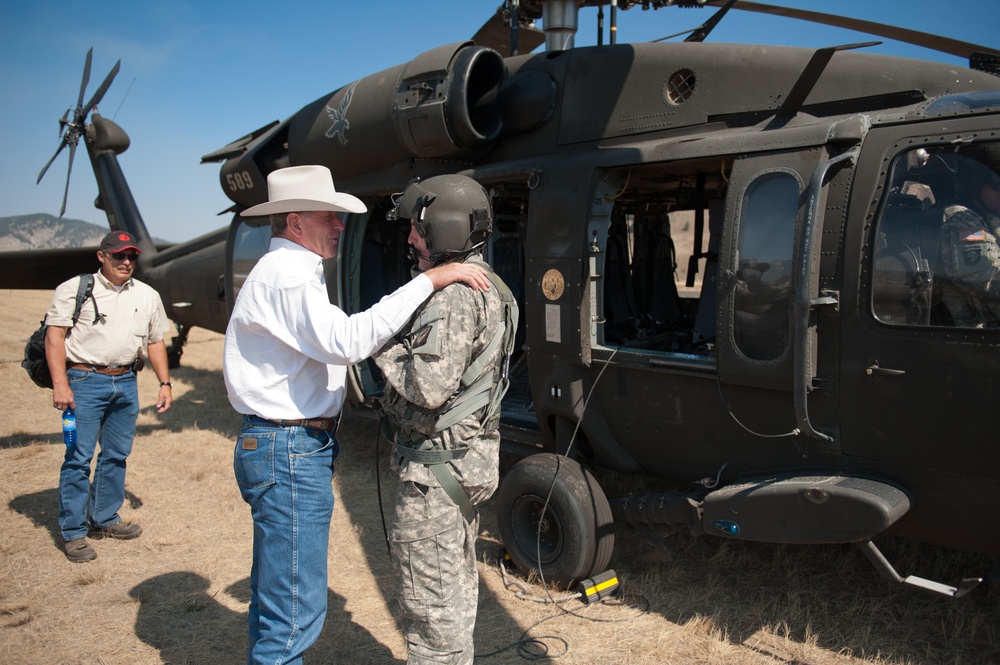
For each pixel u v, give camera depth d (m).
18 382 8.91
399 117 4.46
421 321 2.22
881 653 3.05
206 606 3.59
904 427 2.75
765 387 3.08
